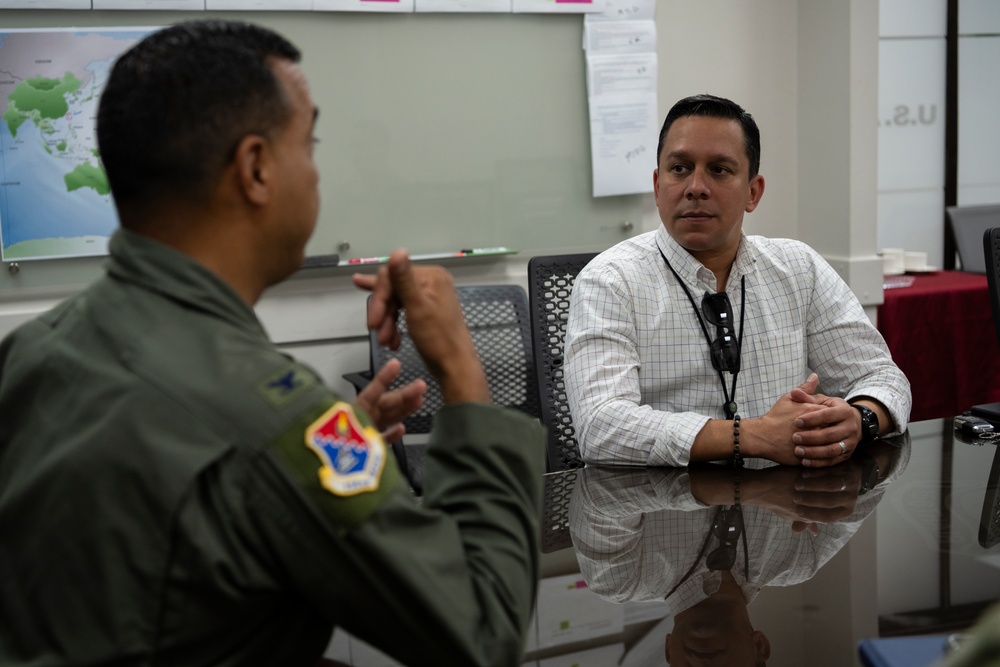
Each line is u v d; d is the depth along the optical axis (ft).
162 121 2.20
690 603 2.88
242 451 2.03
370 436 2.16
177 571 1.97
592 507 3.98
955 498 3.92
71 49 8.85
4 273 8.96
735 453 4.68
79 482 2.00
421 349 2.55
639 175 10.74
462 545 2.25
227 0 9.16
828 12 10.91
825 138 11.15
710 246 5.63
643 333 5.73
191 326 2.18
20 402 2.25
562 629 2.71
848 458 4.66
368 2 9.50
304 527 2.04
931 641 2.44
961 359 10.96
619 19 10.44
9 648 2.05
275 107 2.30
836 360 5.94
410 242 10.07
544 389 6.11
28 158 8.87
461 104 10.06
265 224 2.33
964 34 13.99
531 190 10.45
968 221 13.04
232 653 2.08
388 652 2.16
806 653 2.49
